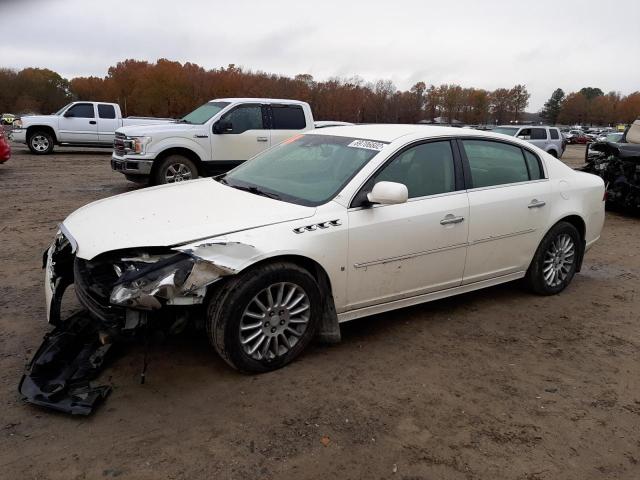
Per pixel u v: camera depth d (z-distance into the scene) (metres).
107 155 19.64
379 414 3.11
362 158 4.01
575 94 146.88
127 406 3.08
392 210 3.88
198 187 4.28
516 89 125.12
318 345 3.96
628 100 142.50
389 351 3.91
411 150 4.12
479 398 3.33
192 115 11.14
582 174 5.41
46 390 3.04
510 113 125.50
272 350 3.52
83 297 3.26
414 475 2.63
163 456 2.68
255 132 10.62
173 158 10.06
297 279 3.48
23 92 94.81
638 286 5.71
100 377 3.37
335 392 3.32
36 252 6.08
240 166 4.79
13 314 4.25
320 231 3.54
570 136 65.00
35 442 2.74
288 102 11.04
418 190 4.09
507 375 3.64
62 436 2.80
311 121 11.30
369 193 3.72
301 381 3.44
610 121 143.75
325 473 2.61
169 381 3.36
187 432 2.87
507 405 3.27
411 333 4.23
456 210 4.21
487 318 4.60
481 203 4.38
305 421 3.01
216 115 10.34
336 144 4.35
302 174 4.15
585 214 5.25
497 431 3.01
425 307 4.80
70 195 10.22
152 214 3.54
